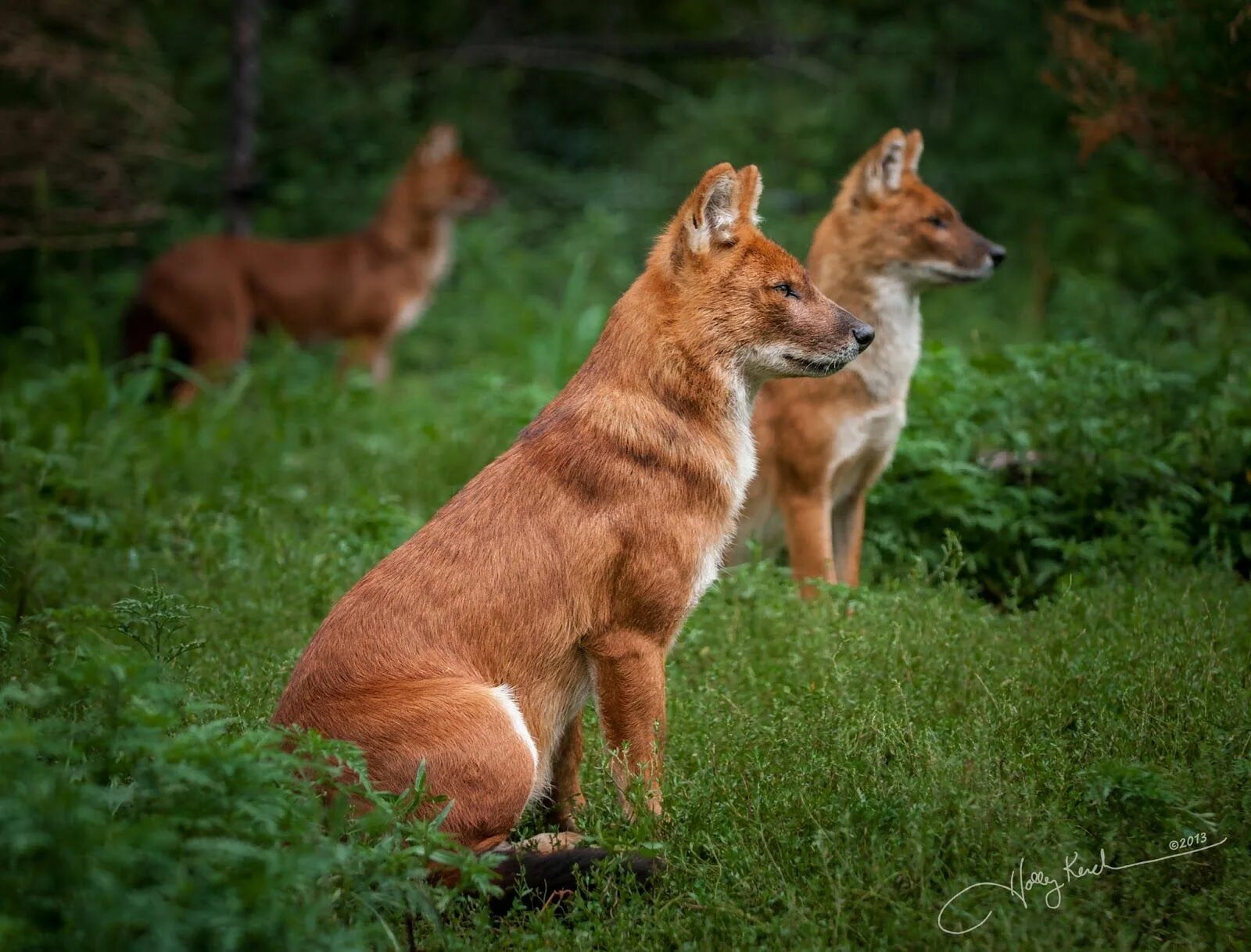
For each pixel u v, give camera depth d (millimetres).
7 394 16250
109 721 5445
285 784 5953
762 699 8430
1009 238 23172
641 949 5977
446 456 14039
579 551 7094
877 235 11516
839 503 11844
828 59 26875
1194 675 7945
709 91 29250
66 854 4750
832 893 6109
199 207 24984
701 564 7410
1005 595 11148
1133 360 13086
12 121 19656
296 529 11633
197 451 13859
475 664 6887
